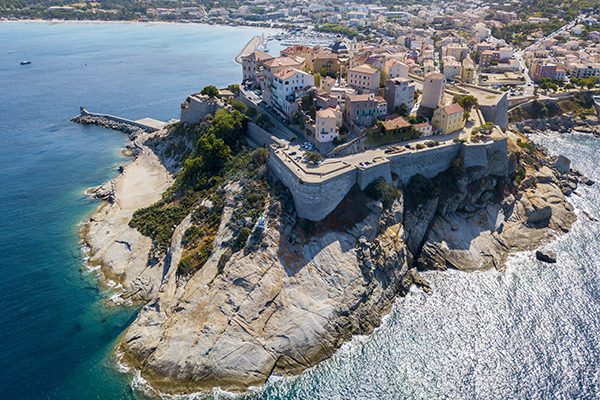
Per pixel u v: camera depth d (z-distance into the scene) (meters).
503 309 103.75
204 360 90.69
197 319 96.75
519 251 125.12
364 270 107.19
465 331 98.19
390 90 144.12
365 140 130.62
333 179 112.38
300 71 147.88
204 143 144.38
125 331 100.69
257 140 147.62
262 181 122.00
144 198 150.12
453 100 163.38
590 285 110.31
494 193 136.12
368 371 90.38
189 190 138.38
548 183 151.00
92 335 99.75
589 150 189.50
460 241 124.19
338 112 133.00
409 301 107.81
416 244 122.44
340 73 183.25
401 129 134.25
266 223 109.44
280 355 92.75
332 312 99.44
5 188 163.00
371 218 114.44
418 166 129.62
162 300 103.69
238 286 100.19
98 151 198.00
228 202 120.06
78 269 120.81
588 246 125.69
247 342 93.06
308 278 103.81
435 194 127.31
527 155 157.00
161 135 190.25
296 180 112.75
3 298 109.94
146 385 88.56
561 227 133.88
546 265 118.69
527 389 84.69
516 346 93.75
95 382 88.88
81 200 155.25
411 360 92.19
